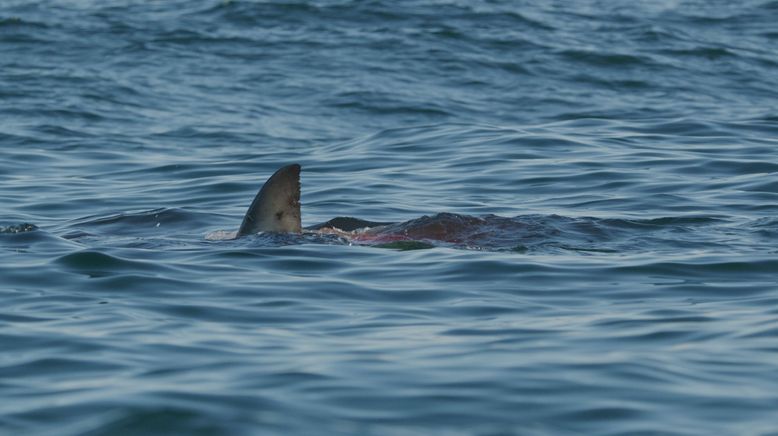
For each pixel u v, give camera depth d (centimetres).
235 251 4241
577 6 12069
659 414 2514
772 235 4525
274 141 7956
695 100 9106
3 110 8544
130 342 3097
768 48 10688
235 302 3562
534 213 5269
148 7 11925
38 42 10569
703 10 11975
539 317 3359
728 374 2766
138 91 9275
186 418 2497
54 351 3017
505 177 6094
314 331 3225
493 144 6981
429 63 10112
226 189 6003
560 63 10125
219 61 10212
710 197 5497
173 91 9325
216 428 2444
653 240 4425
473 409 2544
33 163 6862
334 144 7388
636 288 3697
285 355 2962
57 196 5866
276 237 4453
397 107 8981
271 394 2642
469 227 4550
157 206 5647
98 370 2855
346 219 4925
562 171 6181
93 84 9388
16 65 9881
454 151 6831
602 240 4428
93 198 5819
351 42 10700
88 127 8194
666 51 10456
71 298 3600
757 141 6919
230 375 2789
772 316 3281
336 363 2875
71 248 4347
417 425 2455
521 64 10081
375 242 4391
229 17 11444
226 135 8081
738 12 11906
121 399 2616
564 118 8612
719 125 7425
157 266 4031
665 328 3181
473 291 3684
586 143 6938
